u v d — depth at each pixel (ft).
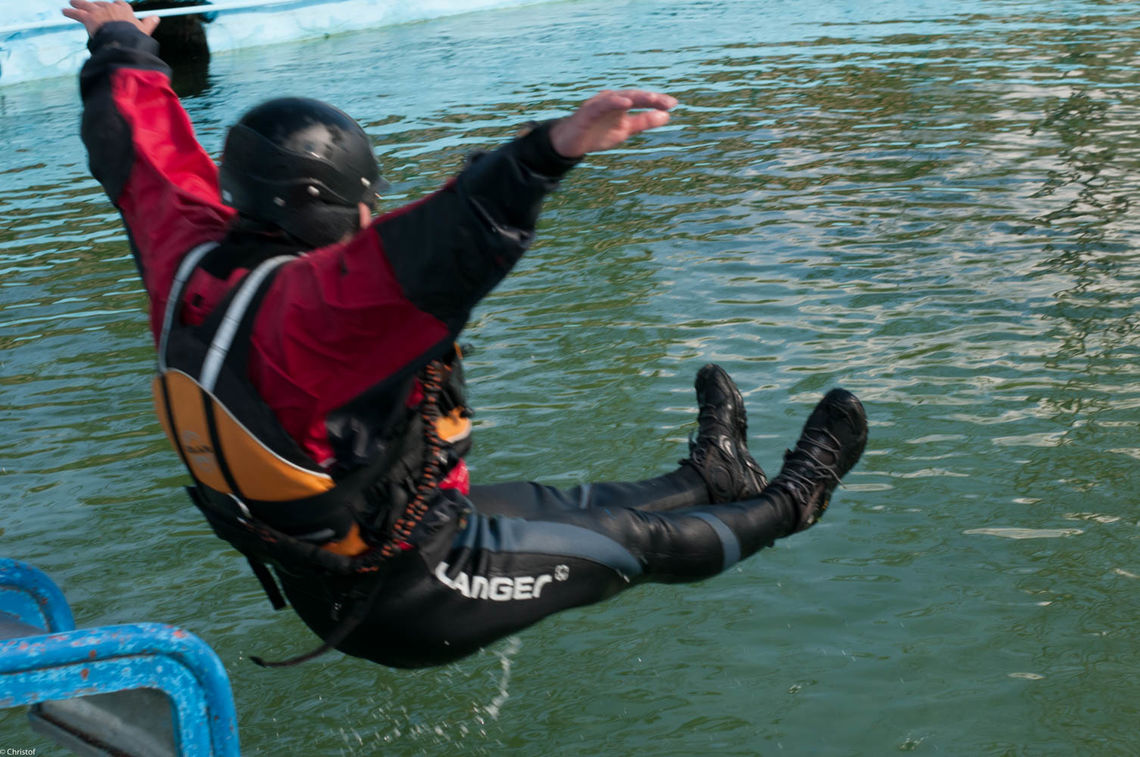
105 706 8.32
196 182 9.29
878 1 74.74
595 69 53.98
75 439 19.06
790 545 14.88
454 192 6.92
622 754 11.55
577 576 9.29
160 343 8.05
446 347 7.27
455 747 11.84
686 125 40.52
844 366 19.77
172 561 15.31
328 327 7.27
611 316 22.72
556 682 12.77
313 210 8.09
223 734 7.74
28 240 31.81
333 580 8.41
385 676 13.14
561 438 17.81
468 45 65.26
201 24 67.87
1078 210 27.84
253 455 7.65
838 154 34.96
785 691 12.28
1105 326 20.76
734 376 19.67
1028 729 11.50
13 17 62.90
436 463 8.43
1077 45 52.44
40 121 50.67
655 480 10.92
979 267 24.21
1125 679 12.09
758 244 26.68
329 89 52.70
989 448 16.80
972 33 58.29
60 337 23.93
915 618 13.29
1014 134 36.01
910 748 11.35
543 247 27.48
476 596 8.83
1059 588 13.62
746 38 61.52
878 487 16.03
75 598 14.43
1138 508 15.08
